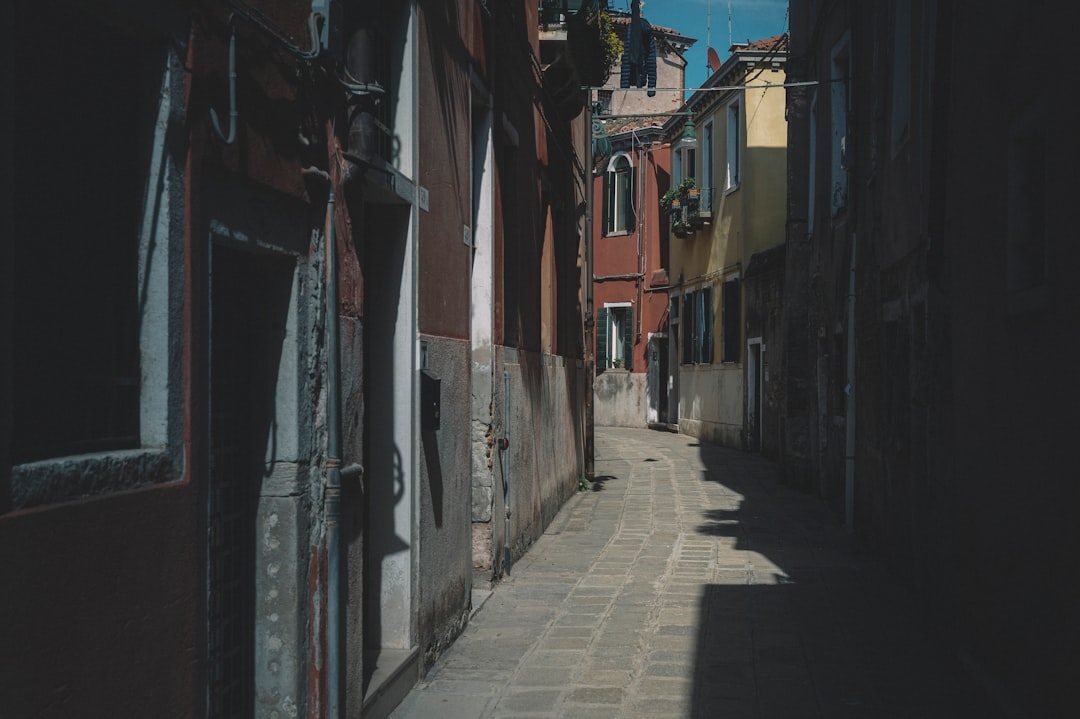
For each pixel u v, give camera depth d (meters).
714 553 10.79
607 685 6.14
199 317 3.19
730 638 7.26
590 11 12.49
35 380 2.55
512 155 10.08
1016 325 5.14
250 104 3.58
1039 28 4.73
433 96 6.53
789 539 11.71
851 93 12.02
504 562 9.42
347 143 4.71
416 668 6.10
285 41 3.84
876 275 10.56
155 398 2.98
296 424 4.09
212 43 3.26
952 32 6.66
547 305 12.81
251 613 4.08
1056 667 4.46
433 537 6.51
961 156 6.40
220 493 3.84
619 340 33.12
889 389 9.88
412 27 5.95
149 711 2.86
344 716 4.57
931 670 6.47
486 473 8.88
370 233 5.95
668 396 30.73
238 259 4.02
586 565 10.11
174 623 3.01
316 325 4.28
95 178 2.81
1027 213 5.18
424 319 6.29
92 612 2.58
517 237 10.11
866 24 11.37
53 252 2.63
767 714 5.62
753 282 22.86
